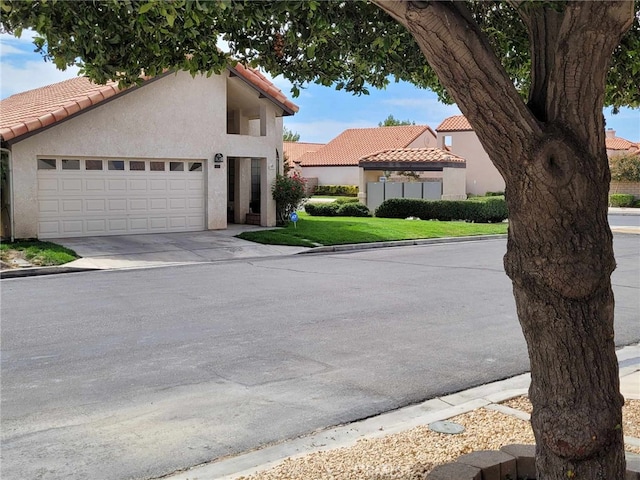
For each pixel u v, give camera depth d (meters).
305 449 4.62
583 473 3.01
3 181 16.69
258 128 24.34
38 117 16.50
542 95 3.06
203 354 7.08
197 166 20.05
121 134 18.16
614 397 3.04
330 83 5.25
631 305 9.98
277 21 4.64
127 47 4.62
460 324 8.61
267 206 21.81
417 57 4.85
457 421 5.00
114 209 18.38
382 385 6.09
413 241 19.75
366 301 10.16
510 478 3.79
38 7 3.87
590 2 2.66
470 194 43.56
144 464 4.38
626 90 5.09
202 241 17.95
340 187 47.78
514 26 4.96
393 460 4.16
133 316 8.96
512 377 6.39
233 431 4.97
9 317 8.89
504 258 3.11
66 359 6.87
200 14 4.04
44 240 16.91
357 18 4.36
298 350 7.27
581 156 2.84
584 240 2.86
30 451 4.58
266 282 12.05
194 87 19.56
